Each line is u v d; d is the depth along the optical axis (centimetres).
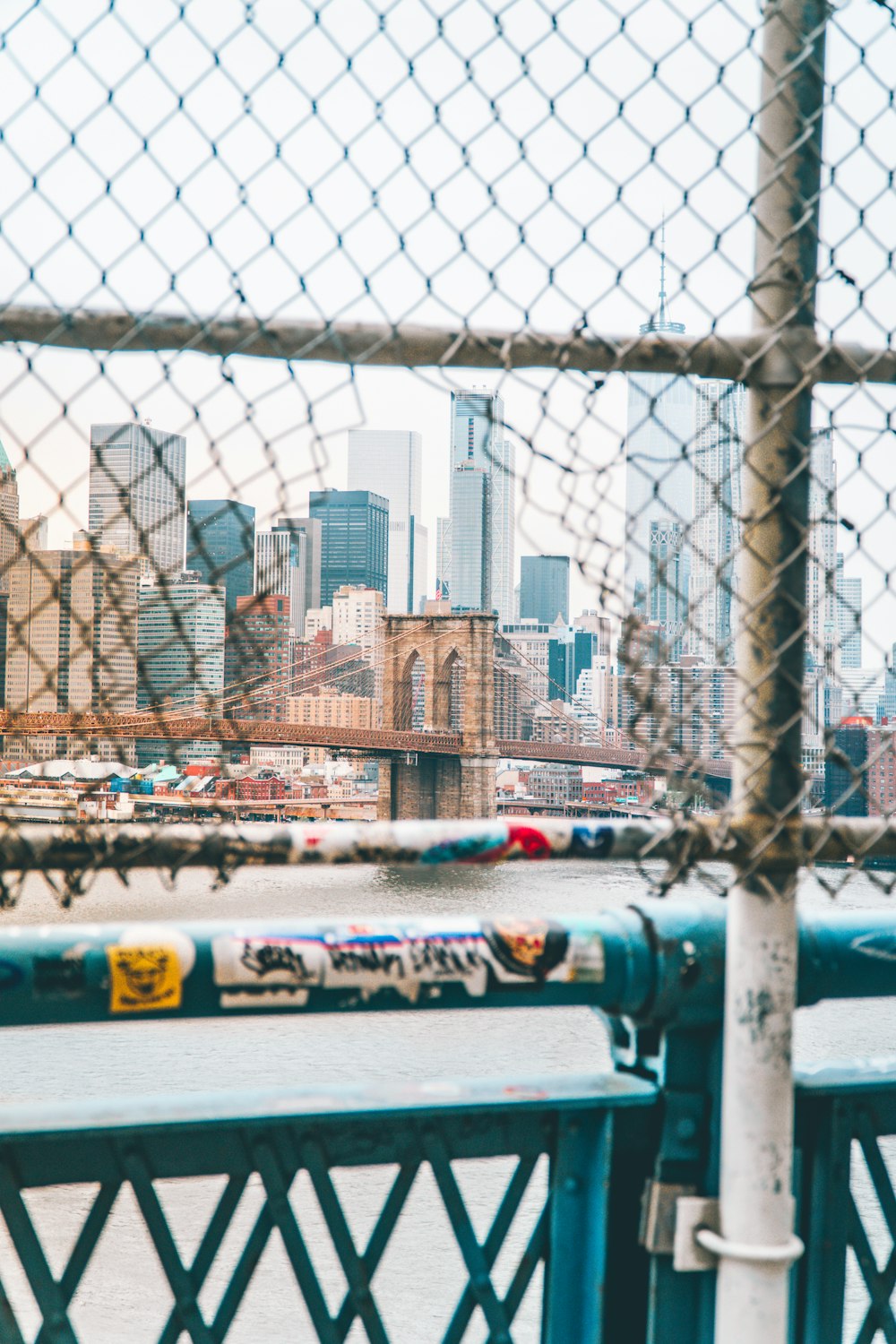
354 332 154
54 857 144
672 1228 186
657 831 164
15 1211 170
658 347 162
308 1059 2825
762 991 171
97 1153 174
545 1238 196
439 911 3741
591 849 163
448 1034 3098
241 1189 181
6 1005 156
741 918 172
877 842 172
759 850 165
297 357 153
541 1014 3319
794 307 167
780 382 166
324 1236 1648
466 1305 191
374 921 173
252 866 151
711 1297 185
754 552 168
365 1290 183
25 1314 1316
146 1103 180
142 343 149
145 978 160
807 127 168
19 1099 2434
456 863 159
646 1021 188
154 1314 1484
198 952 163
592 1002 185
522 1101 188
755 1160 172
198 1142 179
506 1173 1859
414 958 171
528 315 158
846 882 171
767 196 169
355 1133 186
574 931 180
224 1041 2961
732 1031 173
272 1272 1557
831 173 170
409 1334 1347
